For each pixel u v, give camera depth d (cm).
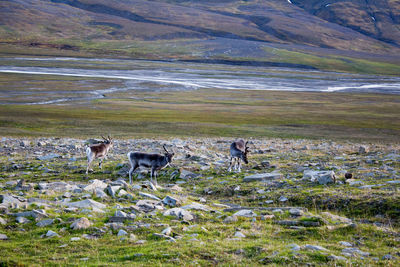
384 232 1158
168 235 1123
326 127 6081
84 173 2344
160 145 3506
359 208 1438
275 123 6625
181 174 2247
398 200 1411
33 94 10906
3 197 1400
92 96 11025
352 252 996
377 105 10844
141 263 896
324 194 1614
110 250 998
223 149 3466
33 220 1213
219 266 891
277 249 995
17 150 3256
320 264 902
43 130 4981
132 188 1803
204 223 1280
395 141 4603
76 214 1288
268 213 1397
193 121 6550
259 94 13362
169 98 11281
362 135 5191
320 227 1190
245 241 1082
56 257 941
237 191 1853
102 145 2447
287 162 2561
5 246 1002
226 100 11331
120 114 7225
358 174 2005
